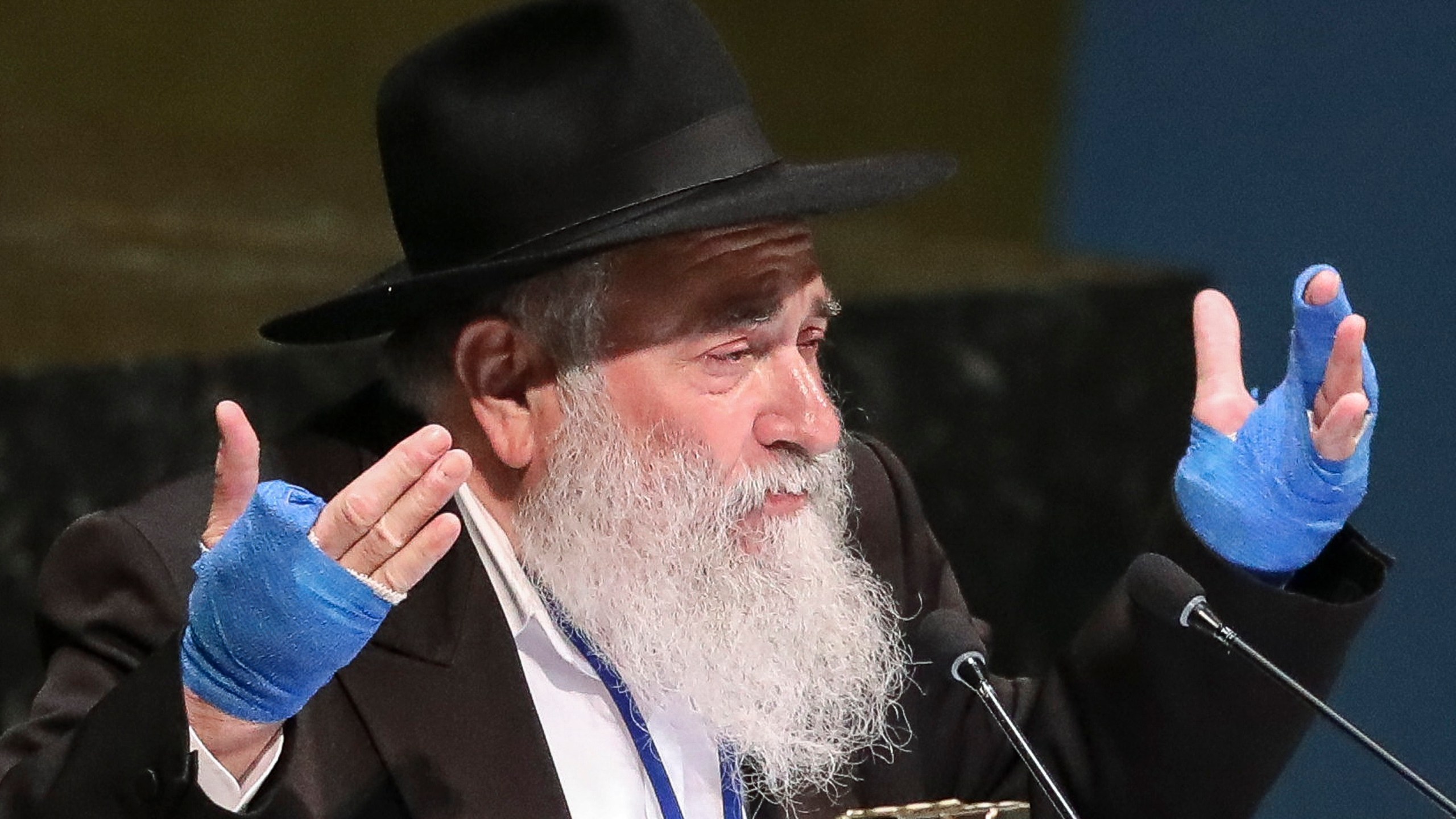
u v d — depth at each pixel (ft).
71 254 55.21
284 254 57.52
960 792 24.35
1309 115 50.44
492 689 20.65
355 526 16.48
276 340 21.53
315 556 16.40
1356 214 49.21
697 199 20.21
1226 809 22.33
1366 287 48.80
